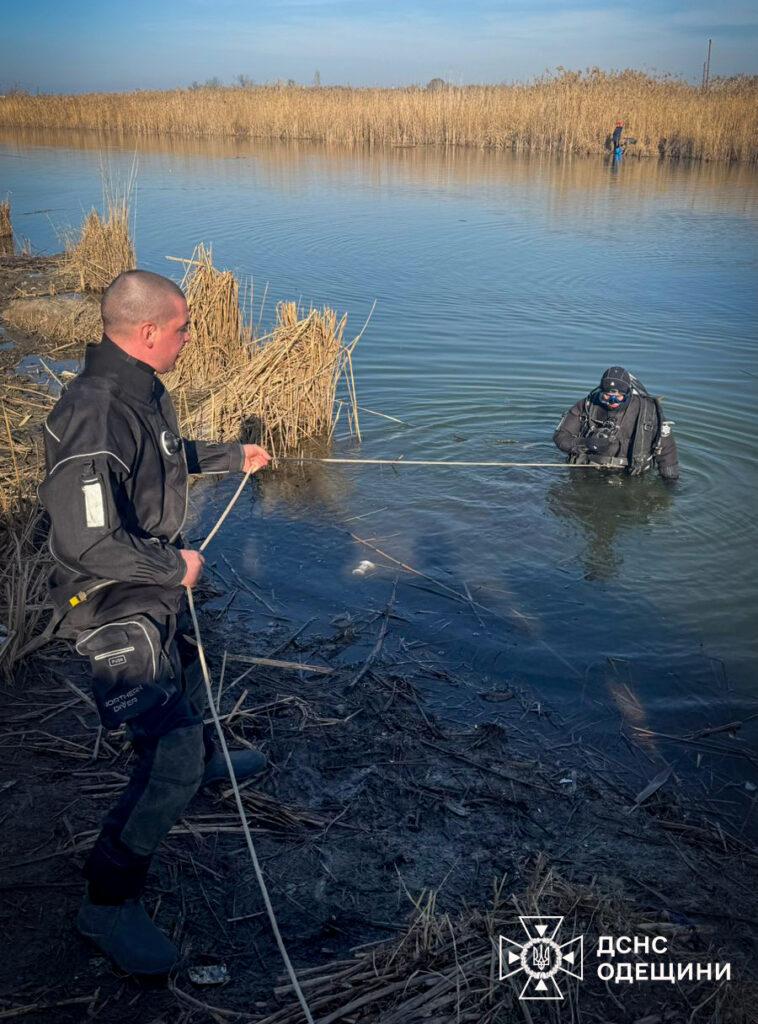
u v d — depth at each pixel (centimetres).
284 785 374
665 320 1145
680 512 658
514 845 348
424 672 467
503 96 3741
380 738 410
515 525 638
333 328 789
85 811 345
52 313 1179
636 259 1527
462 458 754
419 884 324
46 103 5056
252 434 787
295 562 584
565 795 380
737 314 1176
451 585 557
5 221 1803
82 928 277
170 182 2509
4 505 581
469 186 2447
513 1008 271
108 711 261
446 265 1472
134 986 274
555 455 757
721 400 873
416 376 939
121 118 4516
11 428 761
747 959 297
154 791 264
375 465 744
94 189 2409
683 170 2875
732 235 1752
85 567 248
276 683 448
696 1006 275
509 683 462
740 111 3155
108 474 248
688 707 447
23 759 375
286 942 295
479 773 391
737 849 354
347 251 1577
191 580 262
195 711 278
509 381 924
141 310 261
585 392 896
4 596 498
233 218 1909
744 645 500
